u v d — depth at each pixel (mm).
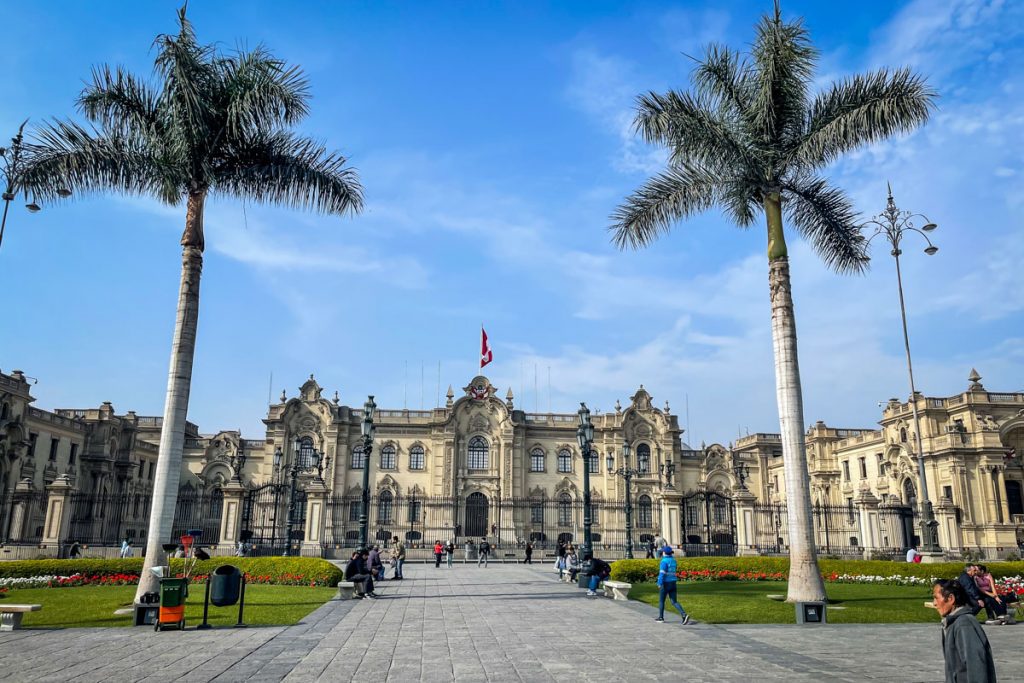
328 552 45062
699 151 21766
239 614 16859
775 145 21734
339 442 69812
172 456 19016
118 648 13383
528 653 12977
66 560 28047
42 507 56469
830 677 11047
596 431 73875
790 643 14172
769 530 75625
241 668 11594
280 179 21203
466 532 69000
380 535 67875
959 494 58188
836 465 77312
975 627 6102
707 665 11938
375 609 19688
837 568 29188
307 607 19797
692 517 73250
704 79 22250
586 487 29562
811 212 23828
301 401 70312
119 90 19844
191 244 20375
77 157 19562
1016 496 60219
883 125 20594
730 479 74875
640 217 23094
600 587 26469
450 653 12961
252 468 70875
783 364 21062
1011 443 61156
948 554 46188
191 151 19641
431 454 70812
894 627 16422
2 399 52688
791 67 21578
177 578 15867
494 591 25438
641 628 16188
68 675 11070
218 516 69188
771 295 21828
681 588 25547
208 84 19891
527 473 72375
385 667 11695
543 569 40219
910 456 63656
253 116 20047
